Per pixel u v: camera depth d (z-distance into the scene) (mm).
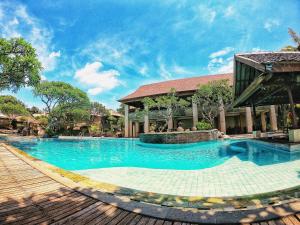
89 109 32062
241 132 25734
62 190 3480
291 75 8172
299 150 7801
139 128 31094
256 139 12492
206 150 11477
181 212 2475
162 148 13789
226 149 11258
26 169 5176
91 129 32500
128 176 5770
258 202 2625
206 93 19391
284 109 20938
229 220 2223
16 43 12836
